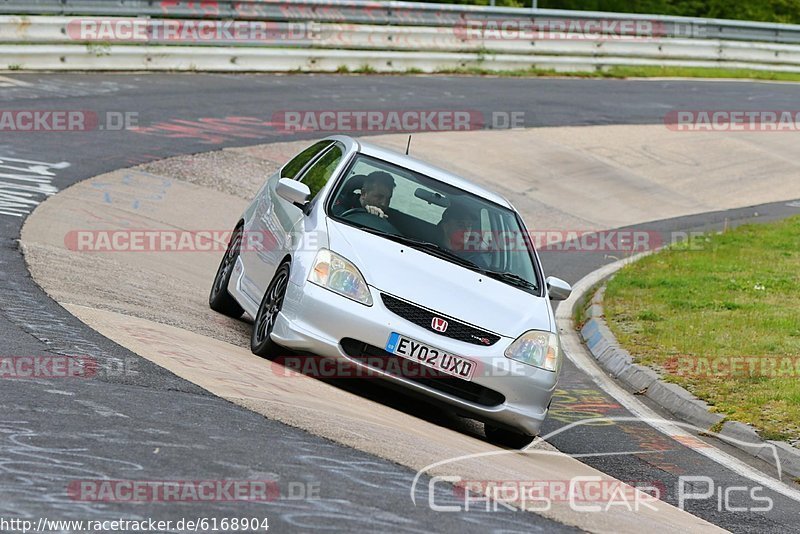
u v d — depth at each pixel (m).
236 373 24.91
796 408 33.03
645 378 37.38
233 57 91.12
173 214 49.53
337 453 19.81
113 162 56.72
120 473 16.64
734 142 92.06
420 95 91.56
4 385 20.44
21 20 77.88
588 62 114.88
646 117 96.19
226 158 63.00
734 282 51.62
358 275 26.47
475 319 26.47
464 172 72.38
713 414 33.00
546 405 26.97
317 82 91.31
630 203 73.56
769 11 189.50
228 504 15.91
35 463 16.56
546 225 65.94
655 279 52.62
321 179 30.56
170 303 33.28
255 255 31.50
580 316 48.19
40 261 34.44
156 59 86.25
